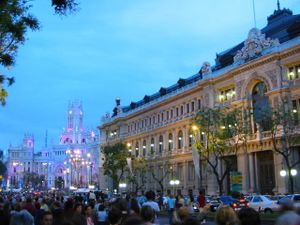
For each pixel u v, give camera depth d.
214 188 74.81
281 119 53.28
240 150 68.56
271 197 46.84
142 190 98.19
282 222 9.05
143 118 106.44
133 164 91.44
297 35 64.25
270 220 34.66
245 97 68.75
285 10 73.38
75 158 184.00
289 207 10.16
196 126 59.34
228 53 79.25
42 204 29.14
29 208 21.36
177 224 11.03
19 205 20.81
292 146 56.97
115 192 100.50
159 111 98.56
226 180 73.06
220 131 57.69
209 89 78.44
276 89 62.59
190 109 86.31
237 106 70.00
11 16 18.75
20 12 18.92
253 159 66.81
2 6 17.69
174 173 89.06
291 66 62.28
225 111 62.72
